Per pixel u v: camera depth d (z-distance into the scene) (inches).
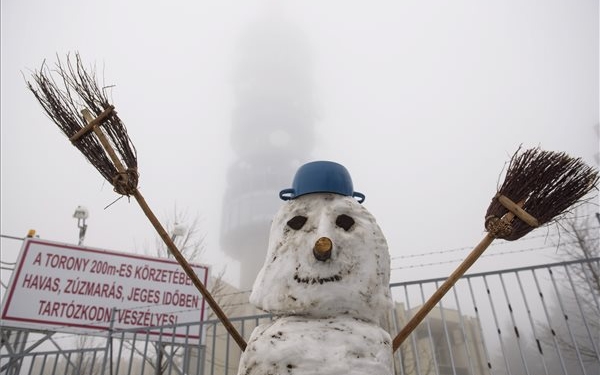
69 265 270.8
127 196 79.7
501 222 75.7
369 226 72.1
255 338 63.0
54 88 86.4
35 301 253.9
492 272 142.9
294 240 68.4
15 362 235.3
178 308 284.4
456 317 608.7
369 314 64.3
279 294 64.5
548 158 81.7
